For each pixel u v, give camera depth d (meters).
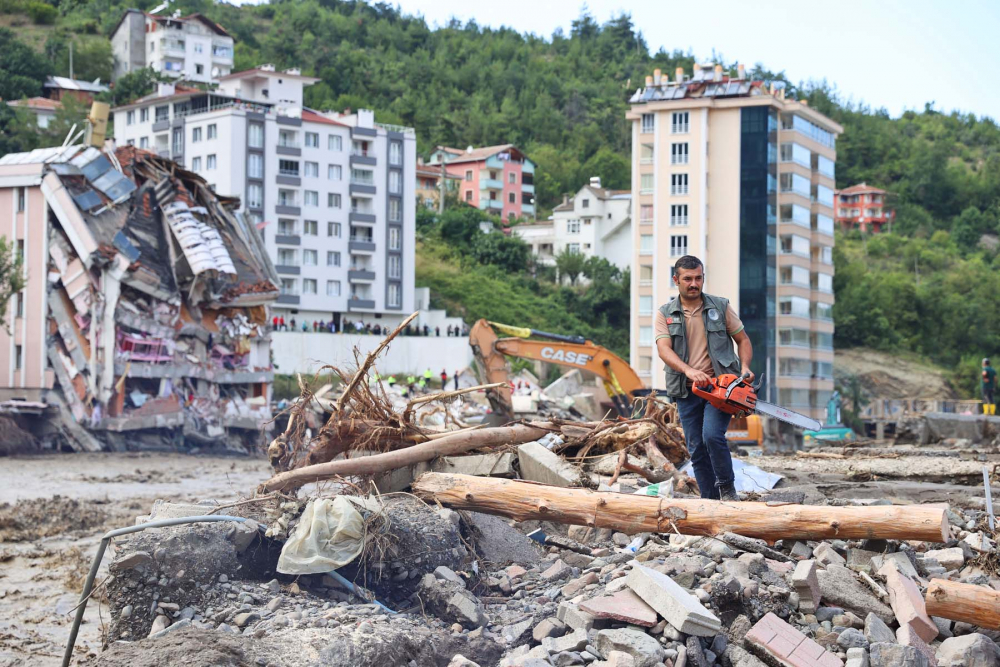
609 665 6.24
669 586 6.79
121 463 34.19
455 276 94.75
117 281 38.06
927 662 6.37
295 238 79.06
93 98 122.50
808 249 76.88
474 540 8.82
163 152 85.50
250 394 43.53
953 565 7.95
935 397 105.75
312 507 8.02
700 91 74.75
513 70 181.12
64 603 11.25
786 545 7.92
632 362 74.94
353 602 7.82
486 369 26.22
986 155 189.38
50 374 38.62
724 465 8.47
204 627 6.95
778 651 6.36
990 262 142.75
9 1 163.12
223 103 83.38
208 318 41.88
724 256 73.69
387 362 69.12
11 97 123.00
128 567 7.49
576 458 11.34
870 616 6.73
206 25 139.88
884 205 158.00
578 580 7.89
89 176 38.84
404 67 169.62
